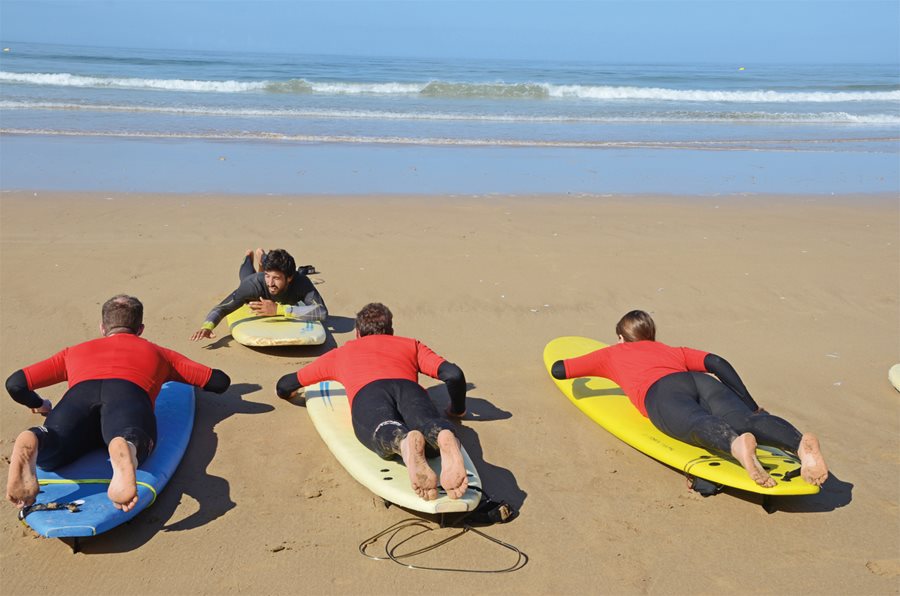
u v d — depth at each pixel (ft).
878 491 15.51
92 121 62.18
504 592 12.23
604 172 50.85
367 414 14.69
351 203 38.63
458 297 26.32
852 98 121.60
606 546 13.50
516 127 72.69
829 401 19.65
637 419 17.34
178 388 17.83
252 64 153.58
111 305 16.14
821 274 30.01
